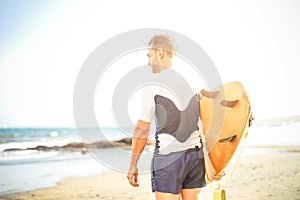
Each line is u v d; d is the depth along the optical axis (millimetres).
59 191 4418
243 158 5957
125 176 5352
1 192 4344
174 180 2094
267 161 5742
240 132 2824
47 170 5855
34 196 4223
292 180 4652
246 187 4305
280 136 7621
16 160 6867
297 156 6074
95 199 4090
